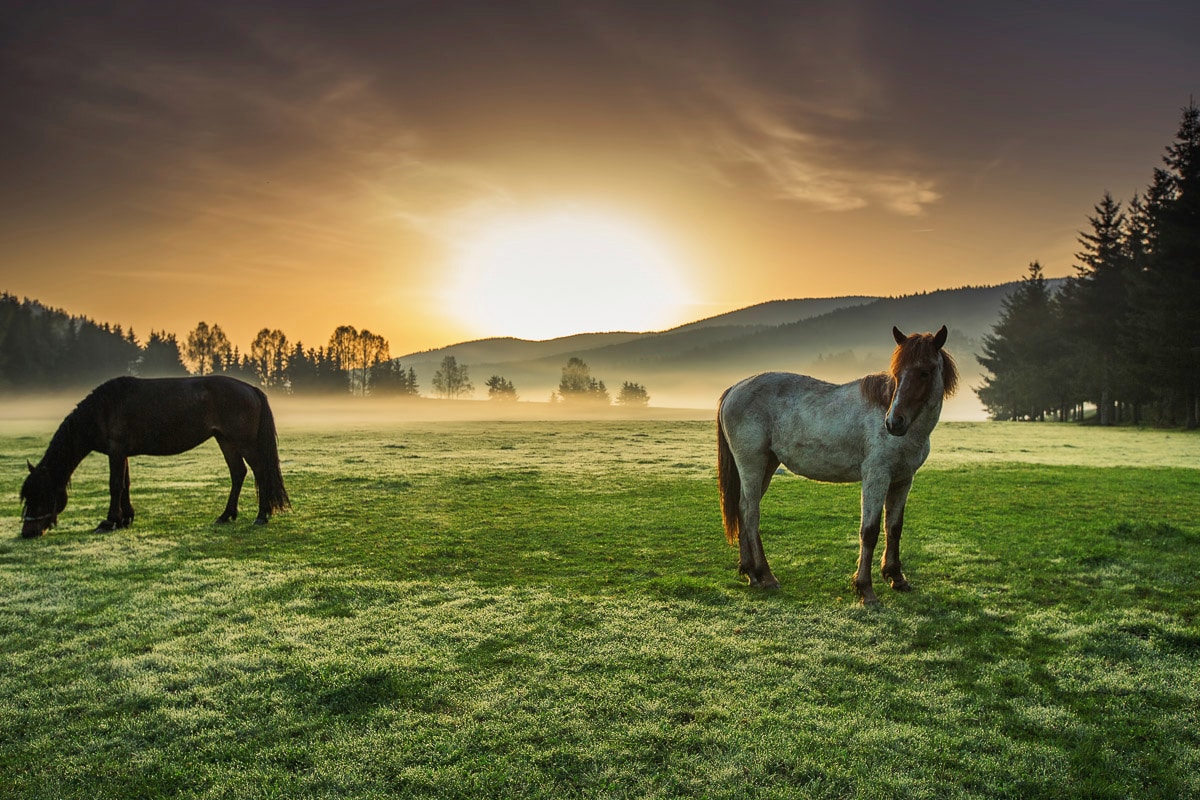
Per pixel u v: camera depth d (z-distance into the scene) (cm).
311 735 443
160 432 1148
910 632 617
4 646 605
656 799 369
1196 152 4119
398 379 13475
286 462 2298
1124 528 1060
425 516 1265
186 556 949
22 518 1127
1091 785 381
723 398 867
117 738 444
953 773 393
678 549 988
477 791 378
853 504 1376
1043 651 568
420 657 565
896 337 729
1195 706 471
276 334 14700
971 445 3044
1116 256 5400
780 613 673
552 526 1163
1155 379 4319
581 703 479
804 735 432
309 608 707
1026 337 6831
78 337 12494
